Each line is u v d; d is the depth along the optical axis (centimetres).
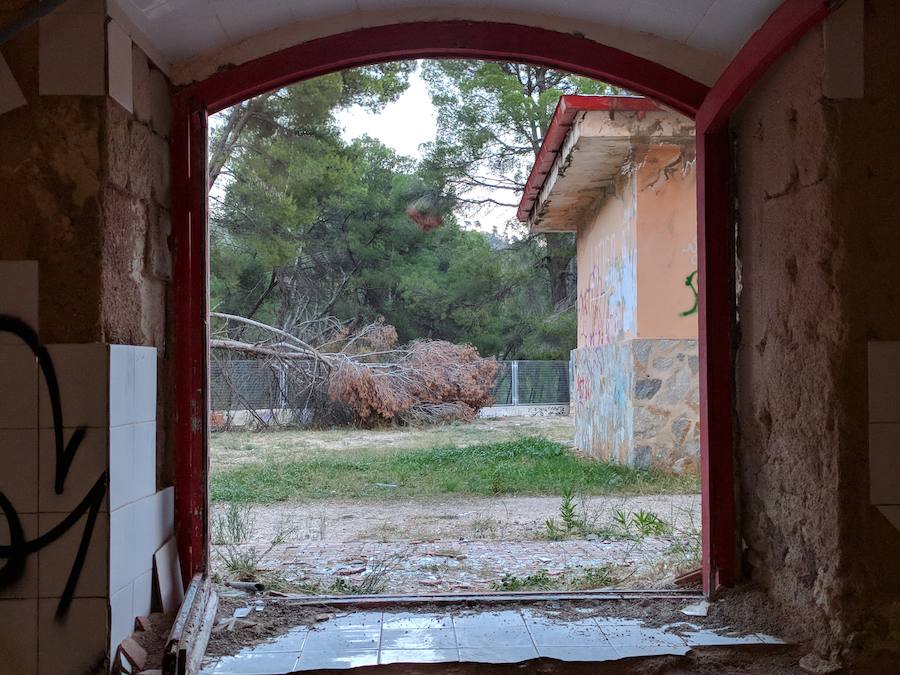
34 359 323
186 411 418
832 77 339
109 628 322
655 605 429
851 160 338
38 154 329
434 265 2773
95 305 328
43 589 320
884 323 338
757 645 364
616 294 1095
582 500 769
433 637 383
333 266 2758
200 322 421
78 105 330
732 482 439
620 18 430
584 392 1303
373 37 432
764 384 408
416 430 1842
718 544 438
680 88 443
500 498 873
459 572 546
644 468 983
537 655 357
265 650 367
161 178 405
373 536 679
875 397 337
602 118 885
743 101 430
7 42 329
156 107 400
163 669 312
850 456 336
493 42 436
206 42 414
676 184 985
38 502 321
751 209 422
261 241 1967
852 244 337
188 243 420
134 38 366
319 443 1555
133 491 354
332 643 376
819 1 327
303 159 1864
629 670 353
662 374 985
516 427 1877
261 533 694
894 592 335
